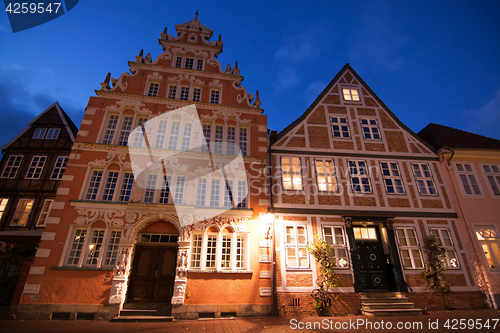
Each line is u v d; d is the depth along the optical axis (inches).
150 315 366.9
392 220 461.4
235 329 314.0
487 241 467.8
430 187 507.5
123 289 371.9
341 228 453.1
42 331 287.9
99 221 400.8
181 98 528.7
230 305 385.4
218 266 403.5
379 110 578.6
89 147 444.5
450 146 542.3
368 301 404.5
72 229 392.8
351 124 551.8
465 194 498.0
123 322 343.9
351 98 585.0
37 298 354.0
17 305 349.4
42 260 370.9
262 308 391.5
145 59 549.0
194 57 575.2
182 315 367.6
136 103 494.9
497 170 531.5
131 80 519.5
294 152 506.9
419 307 412.8
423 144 549.3
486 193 504.1
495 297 424.2
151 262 408.5
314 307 391.5
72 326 314.0
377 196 484.4
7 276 468.1
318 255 416.2
